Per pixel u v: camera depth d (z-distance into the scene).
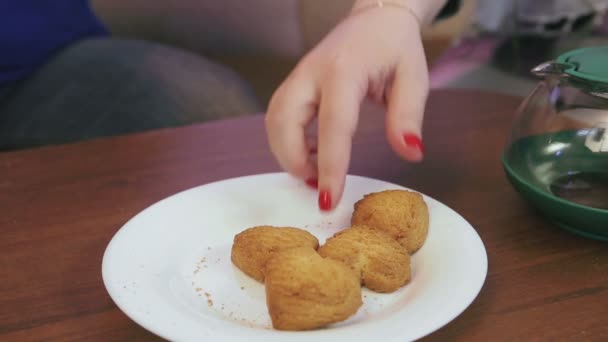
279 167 0.62
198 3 1.22
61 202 0.57
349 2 1.13
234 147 0.65
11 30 0.97
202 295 0.45
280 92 0.54
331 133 0.50
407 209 0.48
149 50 1.06
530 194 0.50
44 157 0.65
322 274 0.42
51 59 1.02
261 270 0.46
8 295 0.46
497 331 0.42
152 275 0.45
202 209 0.52
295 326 0.41
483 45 1.46
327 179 0.50
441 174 0.59
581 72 0.49
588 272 0.47
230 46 1.26
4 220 0.54
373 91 0.55
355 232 0.47
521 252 0.49
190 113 0.92
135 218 0.50
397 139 0.51
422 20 0.60
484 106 0.73
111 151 0.66
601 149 0.50
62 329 0.43
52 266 0.49
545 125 0.52
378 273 0.44
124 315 0.44
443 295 0.42
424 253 0.48
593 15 1.35
